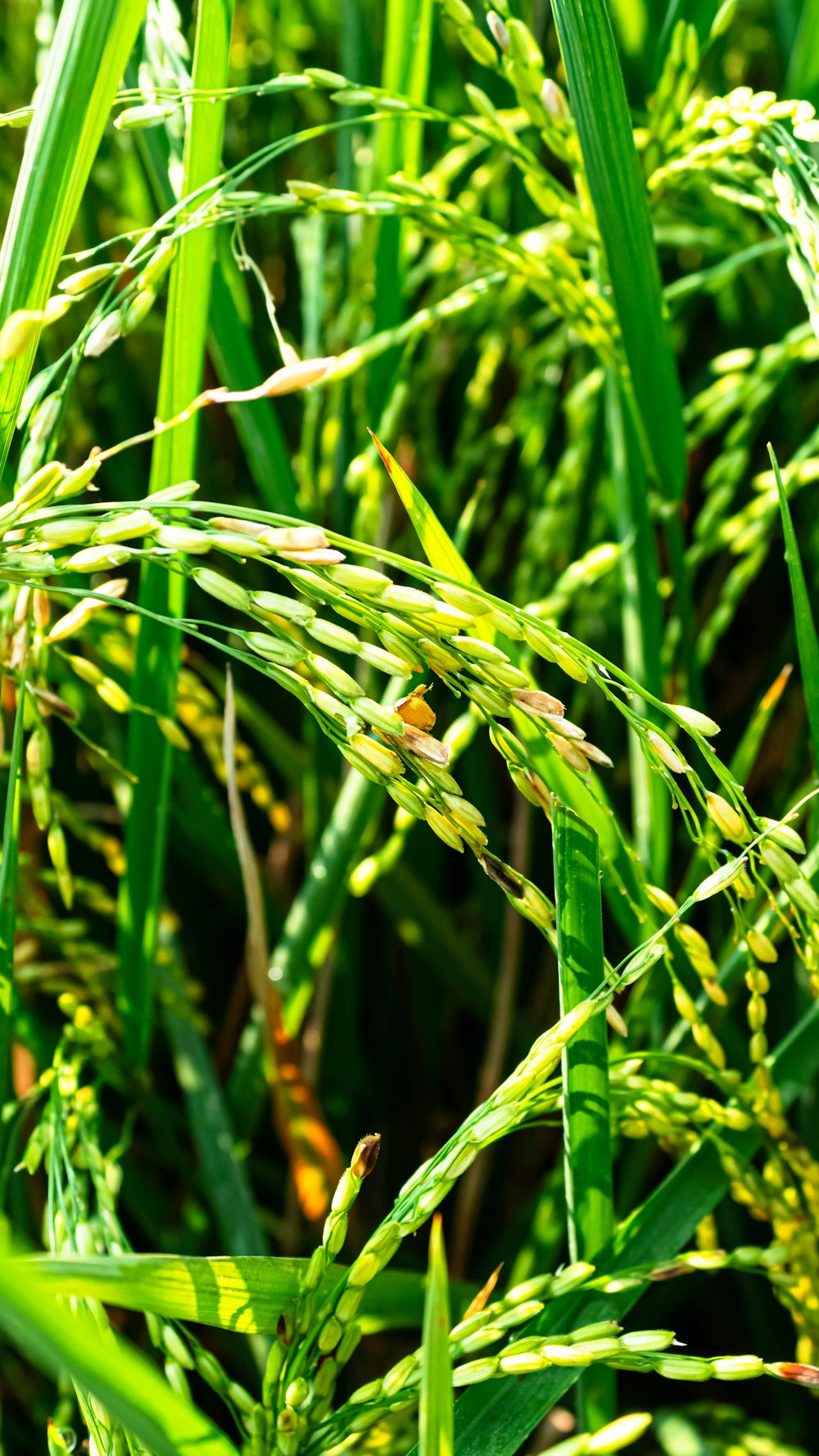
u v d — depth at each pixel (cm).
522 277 48
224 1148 52
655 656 51
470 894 69
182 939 67
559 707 40
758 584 68
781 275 60
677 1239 45
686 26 48
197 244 45
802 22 55
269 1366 41
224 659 66
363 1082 62
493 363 58
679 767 41
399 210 47
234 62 70
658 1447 53
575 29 43
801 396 67
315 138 70
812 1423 53
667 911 44
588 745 40
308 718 55
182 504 40
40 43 53
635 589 52
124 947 51
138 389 67
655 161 50
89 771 64
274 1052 51
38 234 42
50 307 42
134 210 61
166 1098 63
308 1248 55
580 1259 44
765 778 63
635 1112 45
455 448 69
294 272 71
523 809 57
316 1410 42
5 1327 37
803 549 62
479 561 69
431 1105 65
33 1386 54
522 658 54
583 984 43
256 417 52
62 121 41
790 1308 45
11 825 45
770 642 68
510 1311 42
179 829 62
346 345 59
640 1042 52
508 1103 41
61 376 60
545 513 55
